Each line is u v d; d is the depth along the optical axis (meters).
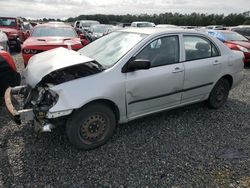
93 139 3.41
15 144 3.50
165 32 3.97
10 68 4.42
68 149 3.42
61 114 3.04
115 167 3.08
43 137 3.70
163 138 3.79
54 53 3.88
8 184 2.75
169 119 4.44
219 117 4.61
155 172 3.01
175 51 4.03
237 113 4.83
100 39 4.53
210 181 2.88
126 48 3.72
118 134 3.86
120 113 3.57
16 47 12.09
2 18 14.40
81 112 3.21
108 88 3.30
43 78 3.18
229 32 10.78
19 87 3.80
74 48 6.89
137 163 3.17
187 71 4.10
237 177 2.95
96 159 3.23
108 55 3.78
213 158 3.32
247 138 3.88
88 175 2.93
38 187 2.72
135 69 3.48
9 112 3.21
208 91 4.64
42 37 7.74
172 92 4.03
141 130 4.01
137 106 3.71
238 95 5.95
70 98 3.05
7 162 3.10
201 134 3.96
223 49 4.74
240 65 5.04
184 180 2.88
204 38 4.46
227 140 3.80
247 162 3.25
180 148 3.53
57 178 2.86
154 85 3.74
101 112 3.36
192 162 3.22
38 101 3.22
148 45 3.74
